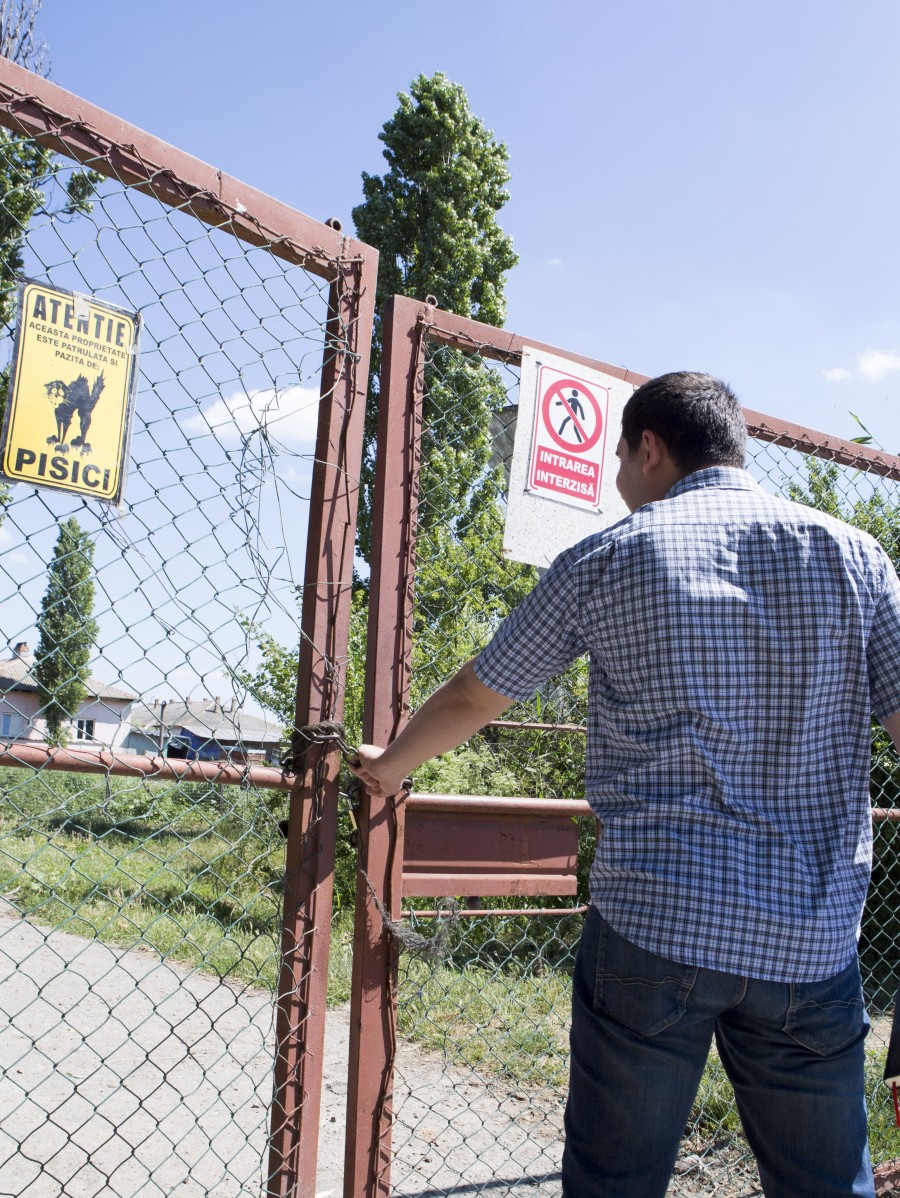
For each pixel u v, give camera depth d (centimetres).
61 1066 412
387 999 222
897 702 165
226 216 207
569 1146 167
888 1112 362
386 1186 219
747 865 155
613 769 171
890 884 492
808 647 161
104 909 638
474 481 267
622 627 167
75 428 182
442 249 1812
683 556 166
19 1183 291
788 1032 159
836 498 347
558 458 269
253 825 229
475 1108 377
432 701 186
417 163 1898
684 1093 160
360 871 221
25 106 181
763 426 316
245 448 204
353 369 229
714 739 159
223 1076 408
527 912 250
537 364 265
